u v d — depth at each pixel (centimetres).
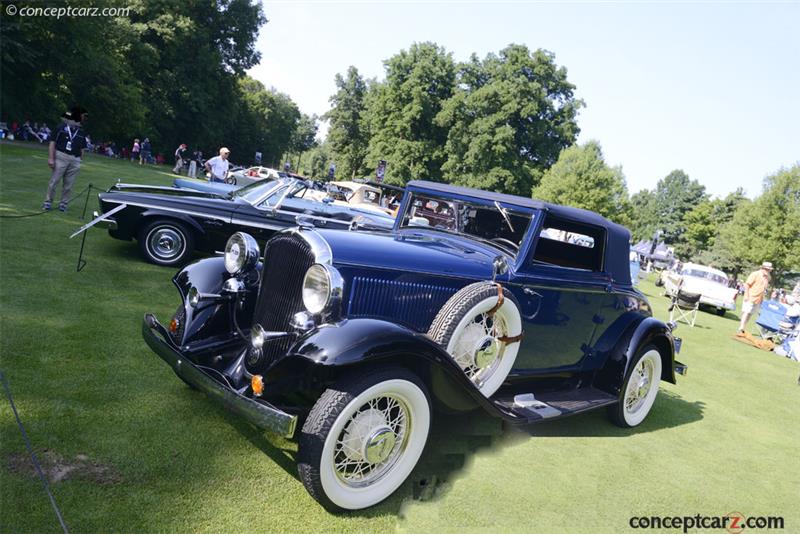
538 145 4488
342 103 6506
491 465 344
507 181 4234
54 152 852
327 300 278
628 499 332
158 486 256
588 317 420
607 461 381
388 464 282
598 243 434
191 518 238
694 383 685
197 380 277
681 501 341
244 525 240
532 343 386
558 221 404
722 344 1061
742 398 646
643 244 5600
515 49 4519
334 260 294
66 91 2997
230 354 340
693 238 6644
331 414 250
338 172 6544
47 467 253
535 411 357
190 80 4256
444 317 311
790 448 484
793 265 3519
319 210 773
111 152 3534
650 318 459
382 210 1439
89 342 404
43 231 734
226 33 4575
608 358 438
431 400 290
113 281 576
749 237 3700
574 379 437
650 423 488
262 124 6931
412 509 280
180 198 687
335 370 265
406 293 320
